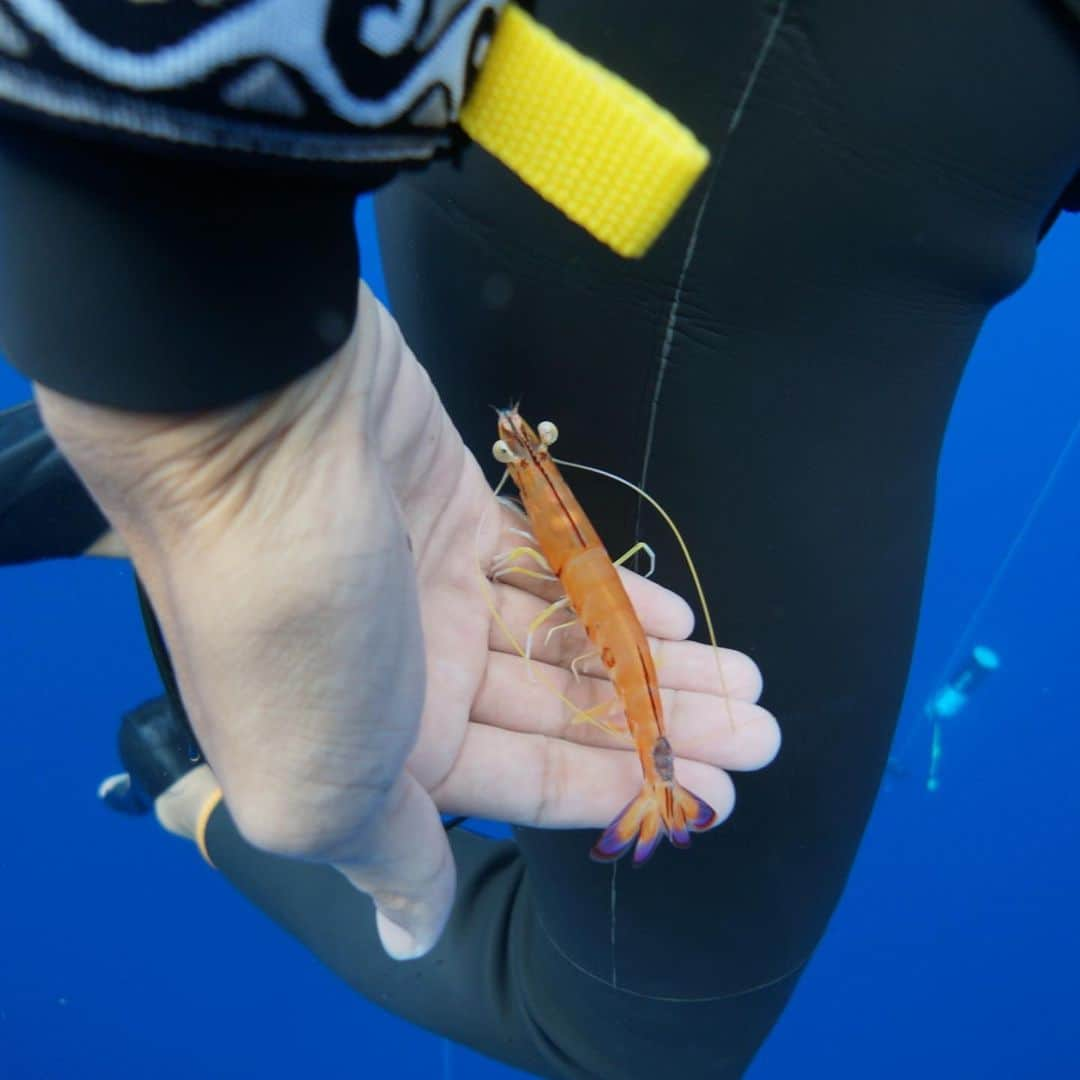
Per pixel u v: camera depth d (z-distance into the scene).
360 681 0.17
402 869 0.22
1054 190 0.22
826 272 0.22
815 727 0.30
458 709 0.25
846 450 0.25
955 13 0.19
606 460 0.26
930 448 0.27
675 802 0.27
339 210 0.14
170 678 0.21
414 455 0.24
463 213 0.24
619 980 0.35
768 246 0.22
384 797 0.19
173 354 0.13
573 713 0.28
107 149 0.11
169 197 0.12
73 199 0.12
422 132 0.13
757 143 0.20
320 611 0.17
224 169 0.12
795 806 0.31
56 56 0.10
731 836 0.31
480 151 0.23
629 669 0.27
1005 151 0.21
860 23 0.19
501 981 0.41
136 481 0.16
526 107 0.14
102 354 0.13
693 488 0.26
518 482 0.29
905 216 0.21
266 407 0.15
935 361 0.25
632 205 0.14
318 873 0.46
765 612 0.28
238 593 0.16
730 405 0.24
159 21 0.10
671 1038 0.36
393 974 0.43
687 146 0.13
